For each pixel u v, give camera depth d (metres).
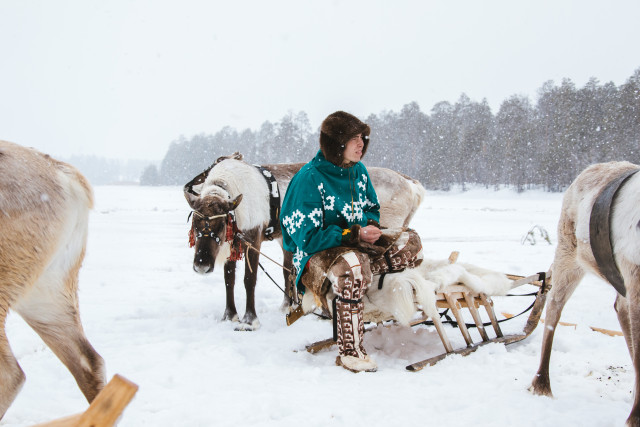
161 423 2.99
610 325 5.31
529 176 62.47
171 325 5.34
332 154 4.27
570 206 3.49
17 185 2.57
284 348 4.52
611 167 3.32
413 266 4.37
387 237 4.16
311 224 4.16
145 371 3.87
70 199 2.78
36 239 2.60
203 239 5.23
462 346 4.47
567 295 3.53
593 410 3.16
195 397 3.37
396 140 84.75
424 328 4.91
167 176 115.12
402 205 6.48
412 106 87.62
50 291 2.73
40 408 3.24
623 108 62.06
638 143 59.72
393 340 4.61
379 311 4.29
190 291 7.20
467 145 69.06
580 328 5.04
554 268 3.60
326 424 2.93
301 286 4.41
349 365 3.89
